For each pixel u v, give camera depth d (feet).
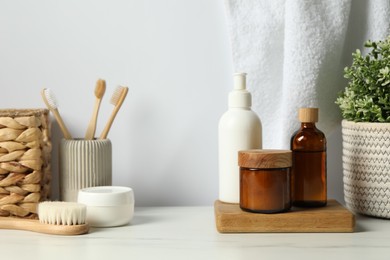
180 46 3.43
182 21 3.42
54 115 3.17
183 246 2.41
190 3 3.41
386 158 2.79
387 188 2.80
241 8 3.29
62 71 3.46
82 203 2.80
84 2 3.44
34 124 2.85
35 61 3.46
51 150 3.39
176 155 3.46
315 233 2.61
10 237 2.61
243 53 3.30
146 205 3.47
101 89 3.17
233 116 2.88
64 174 3.07
